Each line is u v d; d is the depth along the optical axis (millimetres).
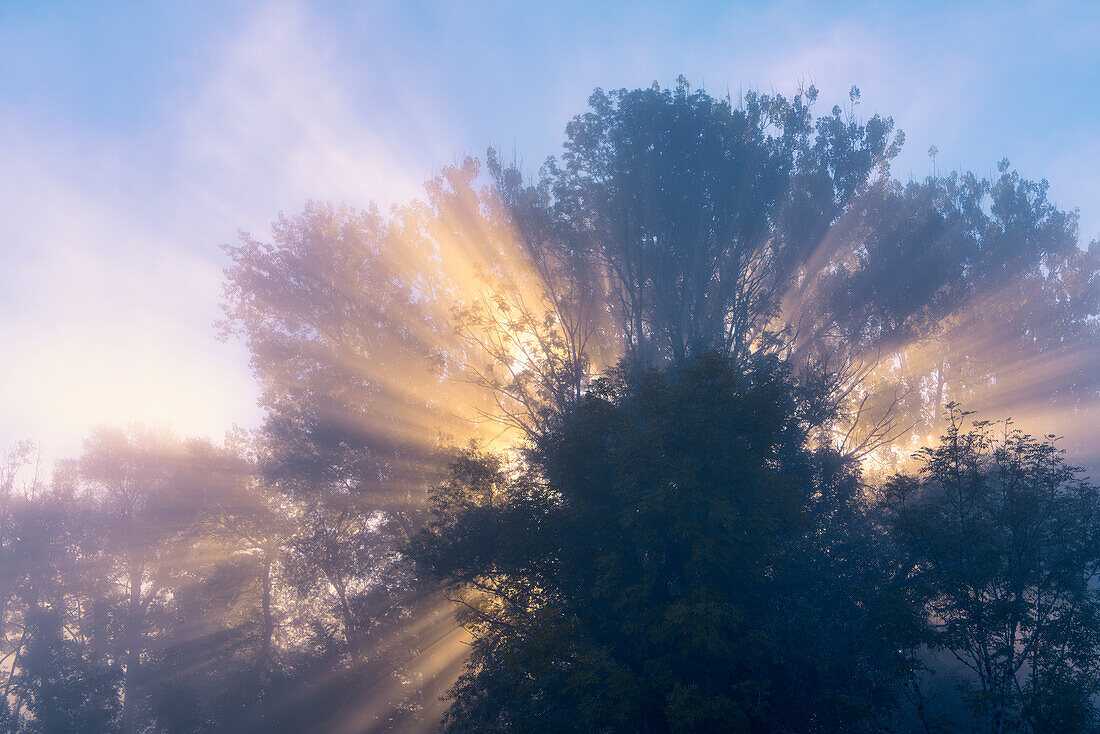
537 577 23172
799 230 30953
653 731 19375
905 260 30656
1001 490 17938
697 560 18531
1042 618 16344
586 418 22375
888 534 22766
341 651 35938
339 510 36562
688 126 30719
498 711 22531
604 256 31969
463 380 34156
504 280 32281
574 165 32344
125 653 44656
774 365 25781
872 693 19375
